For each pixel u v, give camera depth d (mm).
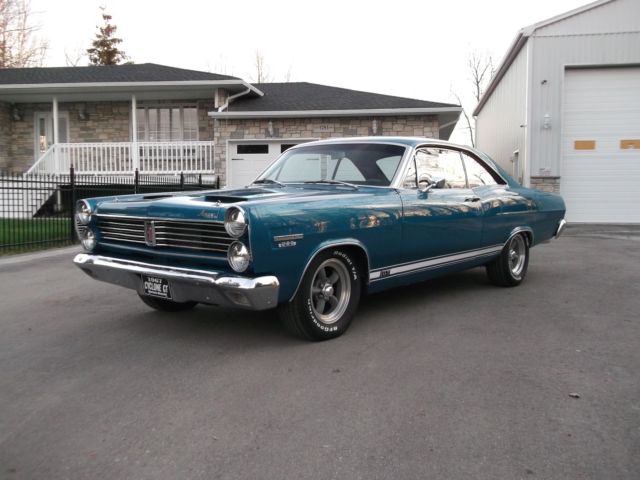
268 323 4871
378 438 2779
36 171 16359
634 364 3834
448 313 5211
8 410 3174
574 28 13117
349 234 4270
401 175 4941
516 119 14992
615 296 5930
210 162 16672
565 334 4539
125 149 17188
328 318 4359
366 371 3688
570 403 3189
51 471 2518
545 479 2414
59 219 11789
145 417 3045
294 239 3844
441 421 2959
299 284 3982
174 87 16109
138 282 4273
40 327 4855
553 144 13406
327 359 3922
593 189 13500
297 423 2945
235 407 3150
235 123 16062
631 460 2566
